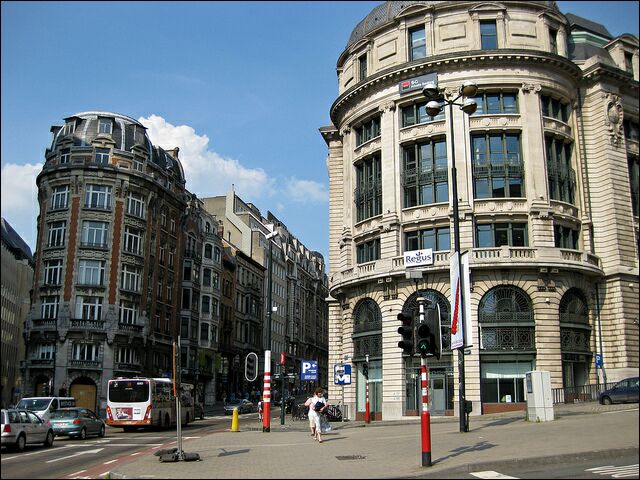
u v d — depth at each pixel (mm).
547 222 39594
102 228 59281
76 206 58781
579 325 39781
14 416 23281
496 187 40500
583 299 40625
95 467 17859
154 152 65875
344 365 38281
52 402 32031
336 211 50531
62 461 19547
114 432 35969
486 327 38312
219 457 18656
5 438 22156
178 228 70000
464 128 40906
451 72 41938
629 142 44875
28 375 56219
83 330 56531
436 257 39469
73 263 57656
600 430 19750
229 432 31688
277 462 16984
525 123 40969
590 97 44406
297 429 33500
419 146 42562
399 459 16797
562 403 35656
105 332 57125
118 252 59094
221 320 81250
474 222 39719
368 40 46500
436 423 31125
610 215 42031
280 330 107000
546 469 14391
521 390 37562
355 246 45500
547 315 38312
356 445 21172
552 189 41469
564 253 39562
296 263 118750
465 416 23156
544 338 37938
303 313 122062
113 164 60406
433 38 43188
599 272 40562
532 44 42625
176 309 68688
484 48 42750
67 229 58469
